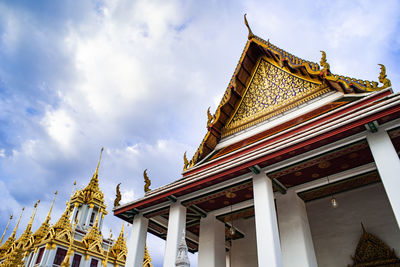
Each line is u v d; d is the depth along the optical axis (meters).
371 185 11.11
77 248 28.73
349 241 10.62
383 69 9.35
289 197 10.50
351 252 10.43
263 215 8.54
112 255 32.56
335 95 11.61
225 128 14.59
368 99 8.88
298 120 11.71
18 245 32.53
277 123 12.66
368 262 9.93
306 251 9.21
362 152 8.82
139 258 11.00
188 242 14.84
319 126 8.50
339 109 9.38
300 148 8.45
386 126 7.77
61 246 27.52
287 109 12.79
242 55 14.68
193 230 14.16
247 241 13.48
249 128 13.62
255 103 14.15
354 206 11.10
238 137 13.71
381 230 10.20
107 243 35.97
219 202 11.59
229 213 11.98
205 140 13.93
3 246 36.62
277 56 13.64
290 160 8.94
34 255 27.00
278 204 10.58
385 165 7.32
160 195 10.96
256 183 9.23
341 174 9.81
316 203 11.94
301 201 10.80
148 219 12.12
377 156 7.54
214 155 13.49
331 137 8.09
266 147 9.13
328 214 11.49
